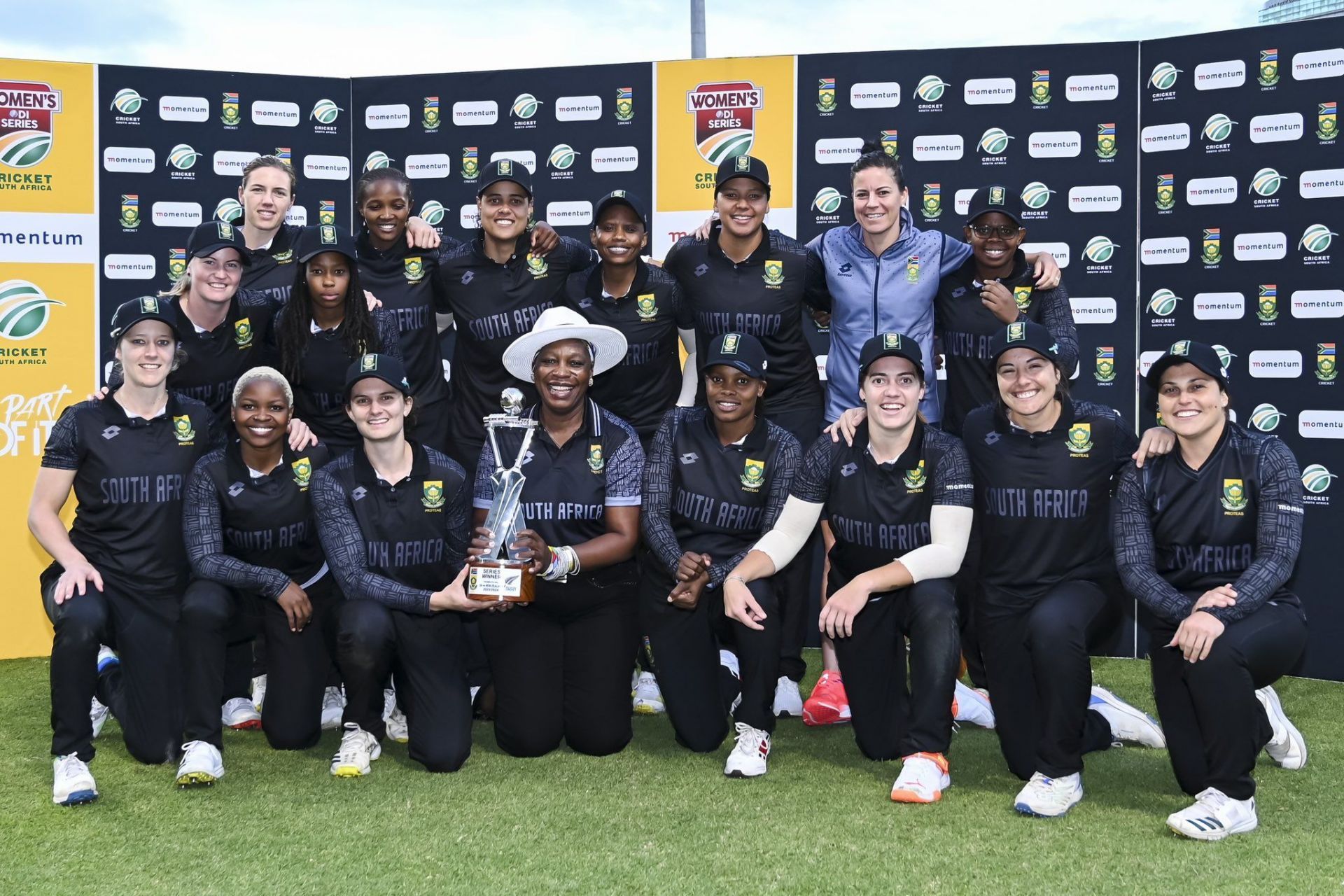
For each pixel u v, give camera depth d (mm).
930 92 4988
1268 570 2938
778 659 3398
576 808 3066
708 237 4094
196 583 3396
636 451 3598
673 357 4227
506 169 3984
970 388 4105
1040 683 3057
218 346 3859
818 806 3088
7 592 4984
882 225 3906
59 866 2680
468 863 2686
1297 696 4340
